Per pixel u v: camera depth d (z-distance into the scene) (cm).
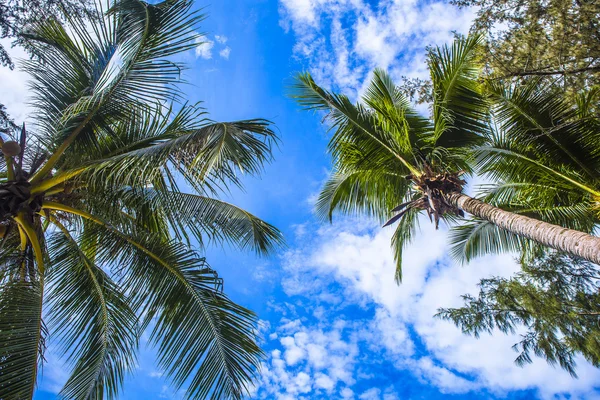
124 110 583
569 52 867
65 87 614
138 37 560
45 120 596
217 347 566
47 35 620
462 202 711
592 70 862
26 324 497
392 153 841
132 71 561
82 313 575
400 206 776
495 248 928
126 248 634
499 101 752
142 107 585
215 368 550
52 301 568
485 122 783
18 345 476
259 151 536
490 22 979
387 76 929
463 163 828
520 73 891
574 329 941
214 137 488
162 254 623
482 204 683
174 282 608
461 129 799
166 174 569
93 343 557
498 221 641
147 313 586
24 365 468
